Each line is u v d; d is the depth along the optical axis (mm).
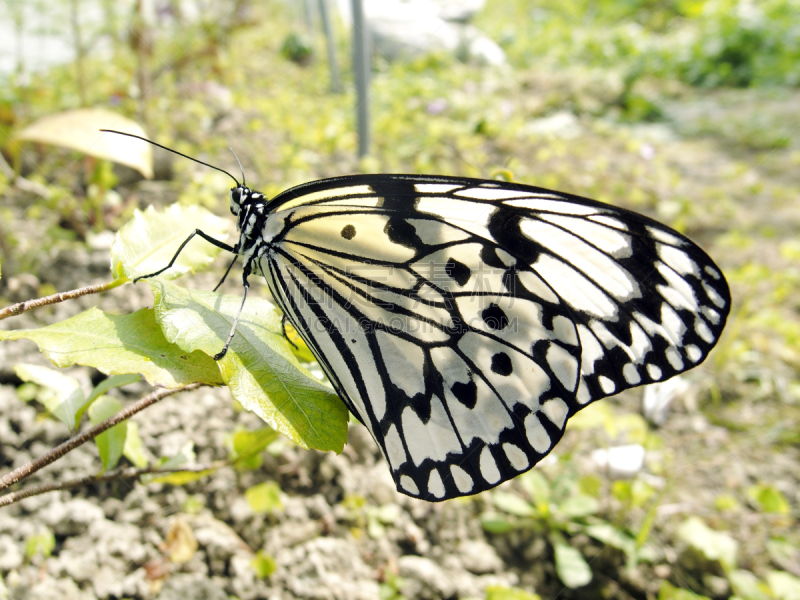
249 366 88
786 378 223
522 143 363
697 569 150
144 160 178
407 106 392
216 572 129
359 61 275
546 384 102
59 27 306
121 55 426
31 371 104
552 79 502
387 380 102
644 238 95
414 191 98
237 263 196
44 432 143
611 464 162
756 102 554
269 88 428
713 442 189
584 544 150
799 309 264
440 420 103
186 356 87
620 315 98
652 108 497
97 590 122
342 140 310
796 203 358
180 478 114
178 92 356
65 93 341
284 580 130
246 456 117
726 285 93
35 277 181
